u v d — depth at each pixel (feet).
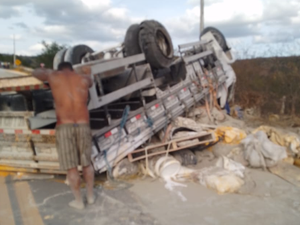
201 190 12.81
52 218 10.61
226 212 10.85
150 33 16.31
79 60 18.94
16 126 14.23
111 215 10.70
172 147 15.31
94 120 13.70
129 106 15.23
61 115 10.43
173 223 10.09
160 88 18.20
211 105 22.67
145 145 15.92
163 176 14.07
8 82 12.61
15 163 14.89
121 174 13.85
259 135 16.69
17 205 11.80
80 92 10.69
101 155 13.21
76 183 10.81
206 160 16.10
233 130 17.85
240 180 13.07
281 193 12.53
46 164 14.10
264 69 33.60
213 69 23.90
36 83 11.89
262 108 30.63
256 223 10.07
